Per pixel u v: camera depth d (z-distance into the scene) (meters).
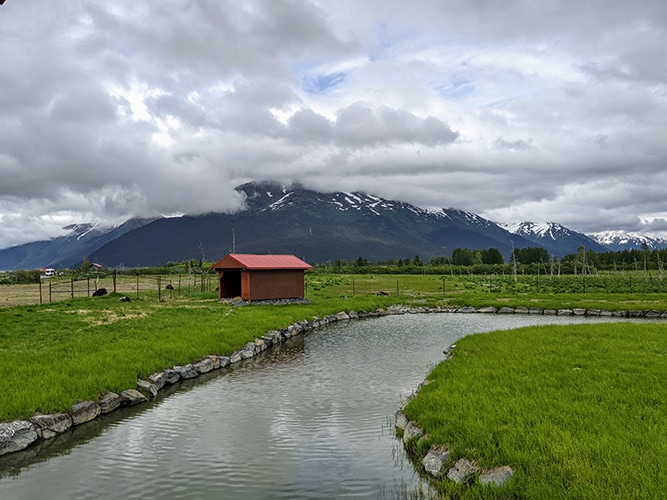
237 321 36.09
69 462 13.72
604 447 11.33
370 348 31.98
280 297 53.72
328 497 11.49
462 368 21.45
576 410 14.25
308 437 15.48
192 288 74.81
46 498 11.66
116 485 12.31
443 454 12.62
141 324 32.97
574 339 28.27
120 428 16.48
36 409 16.05
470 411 14.82
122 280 100.25
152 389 20.66
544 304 56.31
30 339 26.86
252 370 25.42
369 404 19.11
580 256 152.25
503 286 88.31
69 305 45.59
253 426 16.62
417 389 20.02
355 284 89.50
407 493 11.57
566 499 9.44
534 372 19.86
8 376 18.75
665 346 25.39
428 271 146.75
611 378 18.17
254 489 11.97
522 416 13.97
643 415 13.66
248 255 54.75
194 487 12.12
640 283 93.38
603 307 53.44
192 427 16.58
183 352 25.41
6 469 13.28
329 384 22.41
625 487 9.53
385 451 14.20
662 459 10.48
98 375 19.80
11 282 102.62
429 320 48.12
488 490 10.45
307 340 35.44
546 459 11.09
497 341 29.06
